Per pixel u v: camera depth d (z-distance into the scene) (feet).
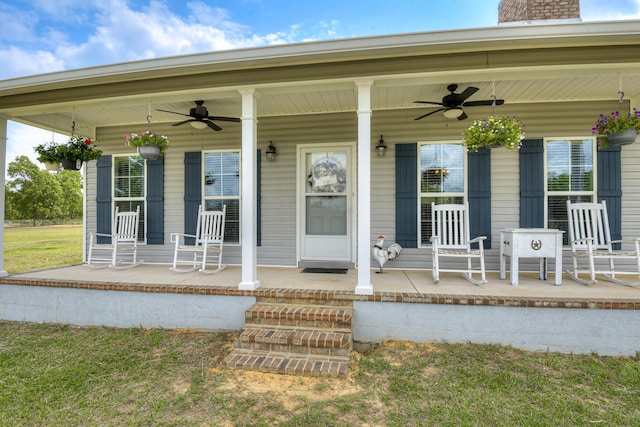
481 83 13.39
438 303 10.96
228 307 12.09
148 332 12.17
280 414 7.56
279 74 11.68
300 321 10.73
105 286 12.87
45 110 14.24
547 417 7.41
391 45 10.35
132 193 19.03
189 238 18.03
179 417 7.46
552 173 15.53
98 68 12.12
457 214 15.19
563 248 15.39
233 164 17.93
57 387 8.70
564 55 10.54
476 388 8.56
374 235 16.46
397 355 10.27
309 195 17.13
